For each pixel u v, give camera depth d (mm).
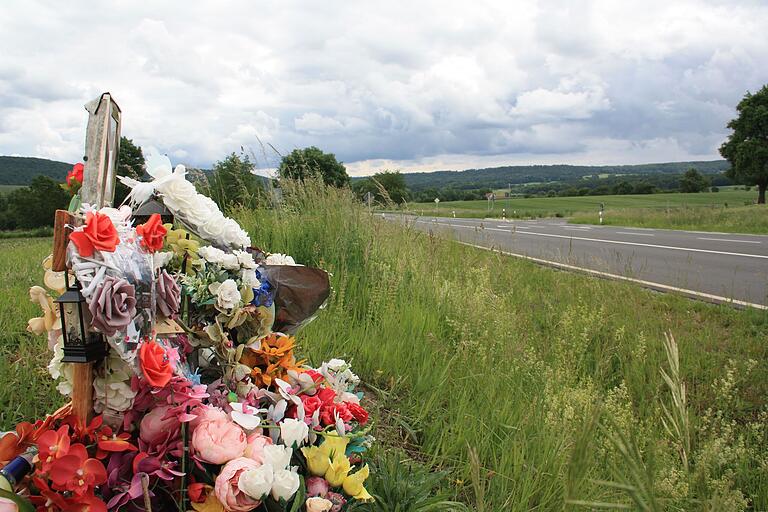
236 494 1827
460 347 4477
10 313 4352
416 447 3457
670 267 12484
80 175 2293
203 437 1880
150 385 1869
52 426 1877
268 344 2656
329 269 6055
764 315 7516
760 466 3758
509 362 4449
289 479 1886
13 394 3047
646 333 6383
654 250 16109
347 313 5336
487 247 10844
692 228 25703
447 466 3270
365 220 7238
